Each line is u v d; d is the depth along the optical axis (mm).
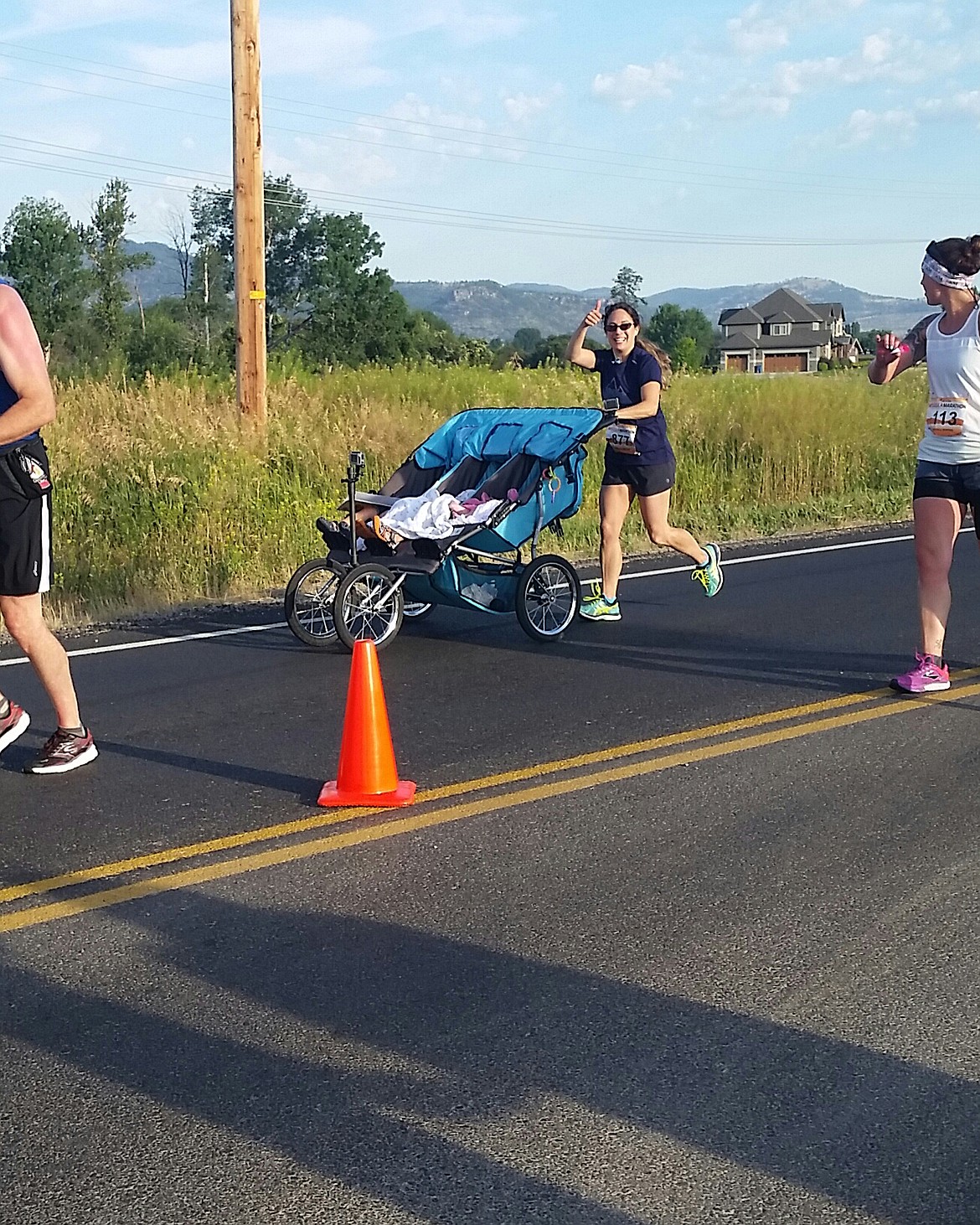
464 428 9742
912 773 6184
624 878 5031
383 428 15148
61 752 6395
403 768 6379
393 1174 3281
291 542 11992
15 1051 3881
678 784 6074
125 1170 3318
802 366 119188
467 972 4312
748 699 7516
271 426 14367
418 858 5258
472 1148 3375
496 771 6301
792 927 4602
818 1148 3361
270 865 5211
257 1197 3209
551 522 9383
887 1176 3254
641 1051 3818
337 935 4598
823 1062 3754
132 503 11570
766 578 11594
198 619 10102
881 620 9656
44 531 6195
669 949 4445
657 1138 3406
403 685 7980
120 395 15039
